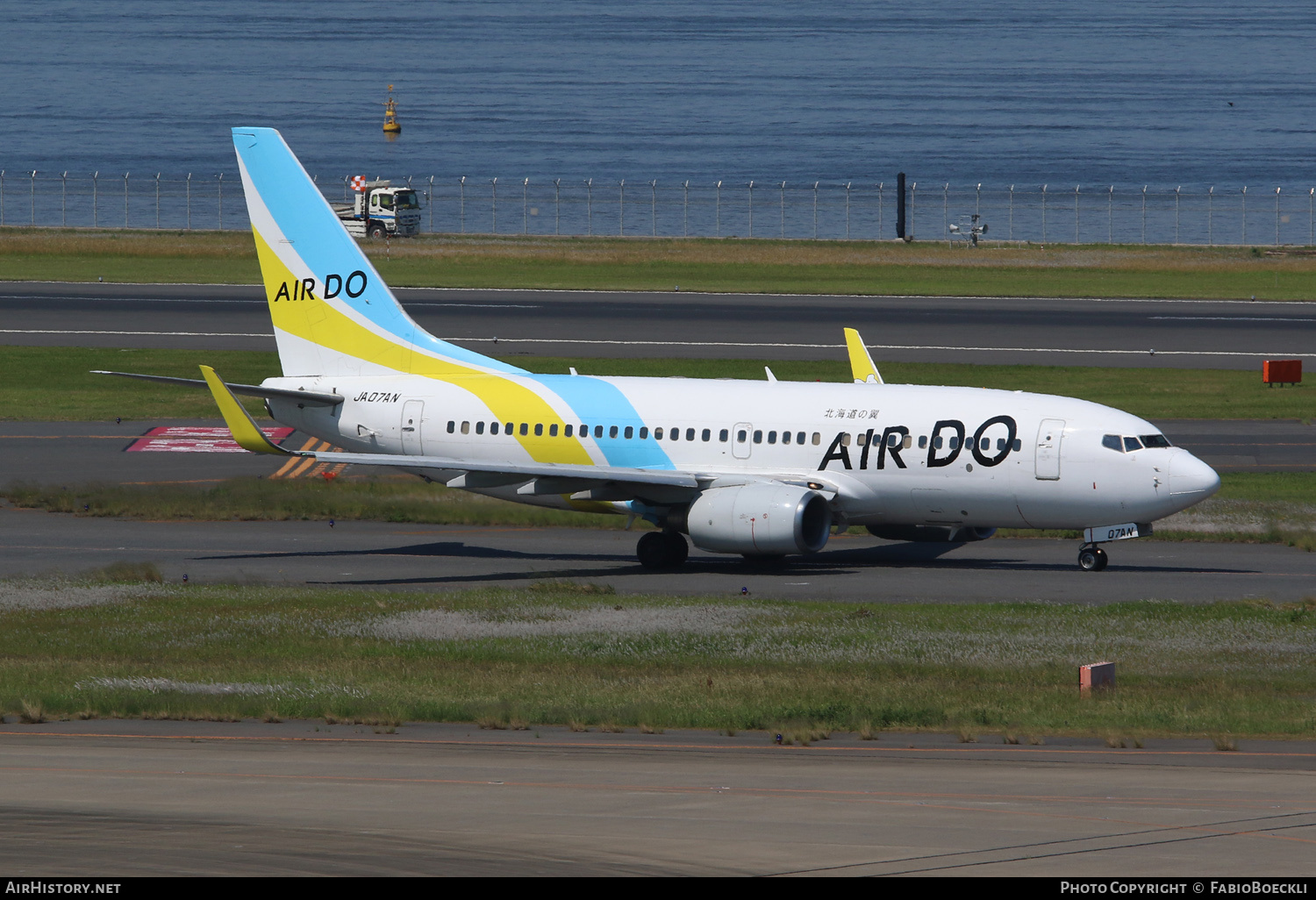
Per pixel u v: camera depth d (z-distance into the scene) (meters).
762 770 92.19
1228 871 66.69
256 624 150.25
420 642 142.50
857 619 152.00
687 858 68.81
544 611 156.88
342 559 192.12
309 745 100.69
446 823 76.50
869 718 109.81
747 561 192.38
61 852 68.94
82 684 121.88
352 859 68.00
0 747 99.06
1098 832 74.38
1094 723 108.88
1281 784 87.31
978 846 71.44
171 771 91.06
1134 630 146.62
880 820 77.25
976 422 181.50
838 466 184.75
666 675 127.62
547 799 83.00
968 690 120.81
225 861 67.19
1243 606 157.38
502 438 194.88
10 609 157.25
